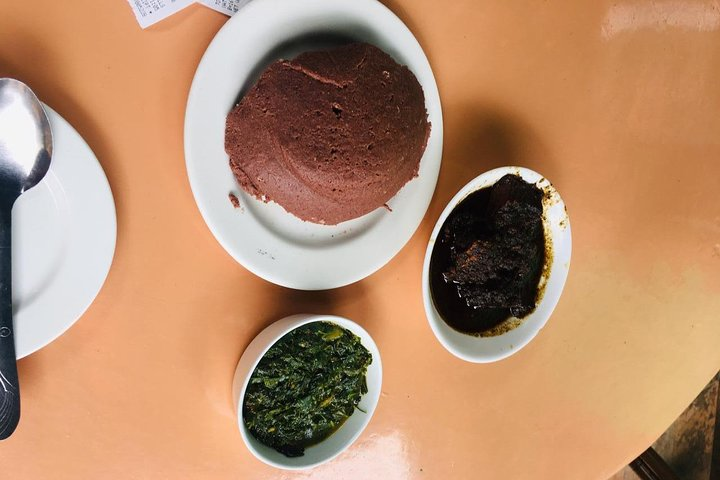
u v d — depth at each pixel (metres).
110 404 0.40
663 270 0.49
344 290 0.43
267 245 0.40
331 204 0.38
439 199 0.44
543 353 0.47
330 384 0.42
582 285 0.48
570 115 0.46
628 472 0.68
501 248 0.42
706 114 0.48
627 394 0.49
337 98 0.36
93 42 0.37
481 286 0.42
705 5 0.47
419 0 0.42
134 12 0.37
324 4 0.38
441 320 0.42
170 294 0.40
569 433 0.48
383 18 0.40
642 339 0.49
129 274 0.39
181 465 0.41
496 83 0.44
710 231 0.49
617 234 0.48
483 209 0.42
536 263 0.43
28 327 0.35
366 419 0.42
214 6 0.38
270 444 0.41
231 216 0.38
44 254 0.36
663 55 0.47
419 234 0.44
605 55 0.46
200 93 0.37
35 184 0.35
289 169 0.37
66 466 0.39
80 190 0.36
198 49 0.39
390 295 0.44
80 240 0.36
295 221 0.40
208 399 0.41
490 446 0.47
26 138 0.34
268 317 0.42
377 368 0.40
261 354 0.37
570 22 0.45
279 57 0.39
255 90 0.37
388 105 0.37
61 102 0.37
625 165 0.47
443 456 0.46
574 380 0.48
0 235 0.35
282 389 0.41
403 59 0.41
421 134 0.40
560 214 0.42
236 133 0.37
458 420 0.46
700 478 0.68
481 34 0.44
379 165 0.37
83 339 0.39
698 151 0.49
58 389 0.39
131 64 0.38
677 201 0.49
